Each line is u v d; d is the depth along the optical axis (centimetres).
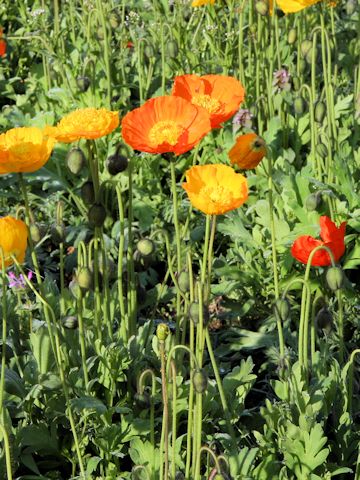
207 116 356
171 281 561
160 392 390
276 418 372
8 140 349
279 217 532
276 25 608
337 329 450
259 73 630
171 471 338
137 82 702
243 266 522
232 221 526
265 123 630
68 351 408
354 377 436
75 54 711
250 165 375
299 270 512
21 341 429
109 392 394
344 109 623
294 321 499
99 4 612
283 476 353
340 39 767
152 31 702
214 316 513
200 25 686
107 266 418
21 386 389
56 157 605
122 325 412
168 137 350
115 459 382
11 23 862
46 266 545
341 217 515
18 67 785
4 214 607
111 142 605
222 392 356
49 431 391
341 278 349
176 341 405
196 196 316
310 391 376
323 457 351
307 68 686
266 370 486
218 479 292
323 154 525
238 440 373
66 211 601
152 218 577
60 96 671
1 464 362
